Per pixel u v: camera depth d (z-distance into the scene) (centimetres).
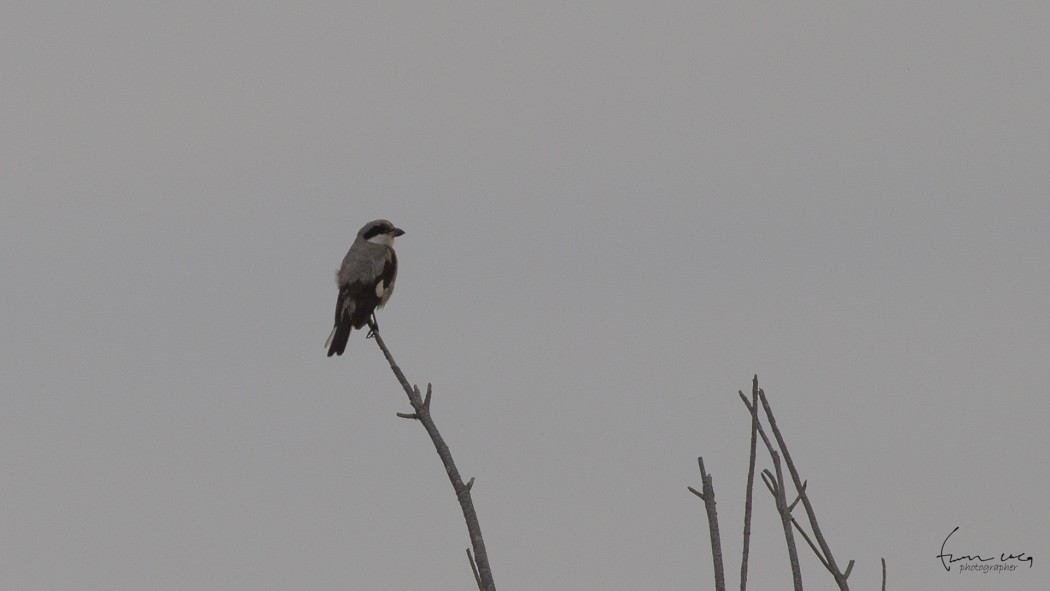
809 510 838
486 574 862
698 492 860
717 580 823
